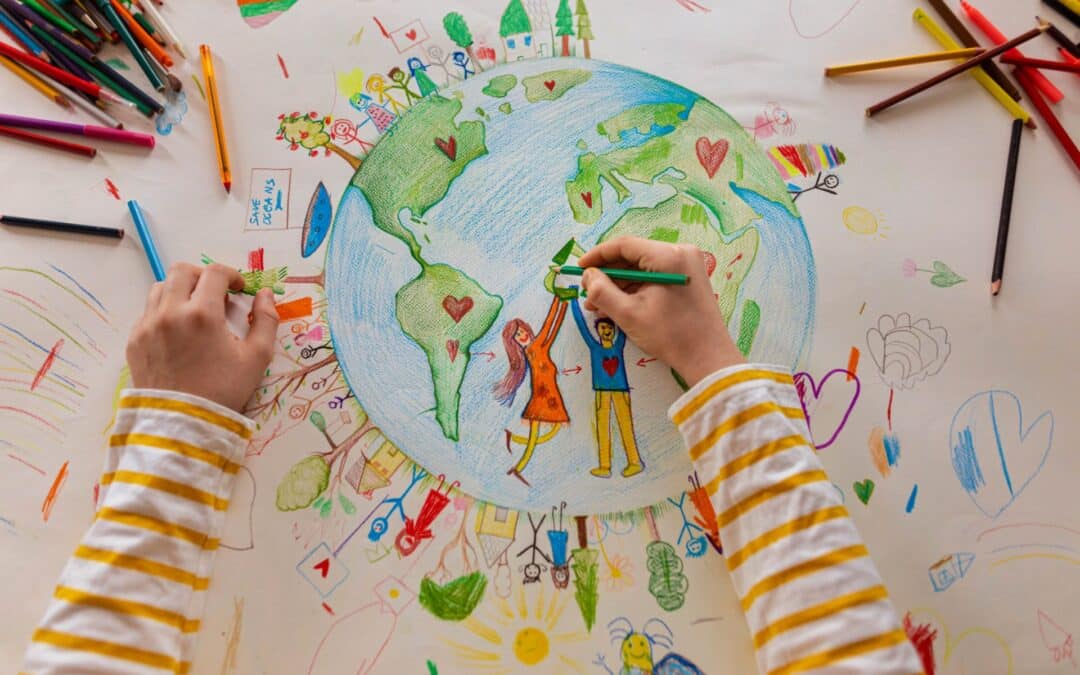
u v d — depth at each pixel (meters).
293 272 0.59
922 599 0.55
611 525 0.55
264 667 0.50
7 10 0.62
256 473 0.54
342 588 0.52
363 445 0.55
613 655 0.52
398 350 0.58
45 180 0.60
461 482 0.55
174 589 0.47
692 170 0.65
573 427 0.57
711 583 0.54
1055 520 0.58
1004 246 0.65
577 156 0.65
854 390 0.60
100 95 0.62
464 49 0.67
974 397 0.61
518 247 0.62
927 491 0.58
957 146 0.68
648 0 0.70
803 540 0.47
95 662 0.43
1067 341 0.63
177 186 0.61
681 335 0.55
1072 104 0.70
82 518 0.53
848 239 0.64
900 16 0.72
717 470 0.51
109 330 0.57
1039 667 0.54
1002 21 0.72
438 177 0.63
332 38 0.66
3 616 0.50
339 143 0.63
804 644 0.45
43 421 0.55
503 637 0.52
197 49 0.64
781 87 0.68
